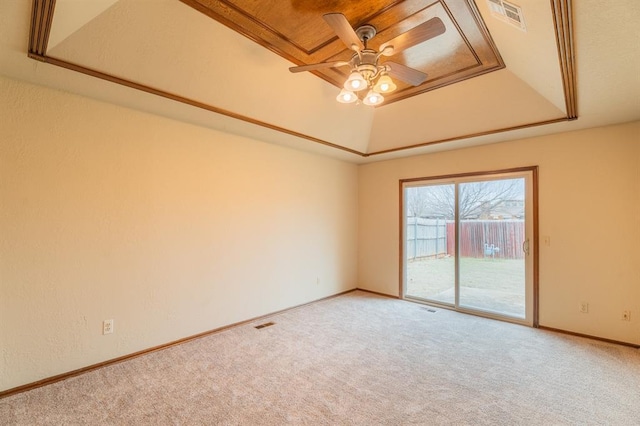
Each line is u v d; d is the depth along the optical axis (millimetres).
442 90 3297
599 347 3043
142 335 2879
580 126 3266
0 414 1964
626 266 3111
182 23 2105
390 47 2016
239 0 1953
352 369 2598
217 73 2561
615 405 2094
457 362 2729
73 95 2504
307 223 4574
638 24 1615
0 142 2191
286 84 2982
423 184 4680
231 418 1954
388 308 4363
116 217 2727
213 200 3443
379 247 5188
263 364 2678
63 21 1715
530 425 1897
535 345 3090
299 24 2205
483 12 2041
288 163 4297
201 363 2688
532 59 2320
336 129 3936
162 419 1937
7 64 2043
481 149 4098
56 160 2418
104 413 1989
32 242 2309
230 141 3615
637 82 2258
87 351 2555
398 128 4039
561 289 3467
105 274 2660
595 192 3289
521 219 3805
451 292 4391
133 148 2836
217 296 3469
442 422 1926
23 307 2266
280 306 4172
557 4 1504
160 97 2592
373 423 1916
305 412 2021
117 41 2047
